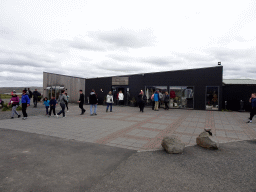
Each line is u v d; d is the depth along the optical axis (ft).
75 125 25.66
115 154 13.98
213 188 8.98
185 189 8.86
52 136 19.48
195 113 42.01
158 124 26.94
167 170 11.12
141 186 9.13
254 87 48.91
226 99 51.34
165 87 55.57
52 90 71.82
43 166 11.52
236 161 12.67
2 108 48.19
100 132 21.47
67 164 11.91
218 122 29.14
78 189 8.77
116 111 45.01
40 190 8.61
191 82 51.57
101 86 69.77
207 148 15.47
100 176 10.22
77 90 75.92
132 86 61.87
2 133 20.66
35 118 32.12
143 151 14.74
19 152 14.20
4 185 9.02
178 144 14.38
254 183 9.52
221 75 47.80
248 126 25.88
